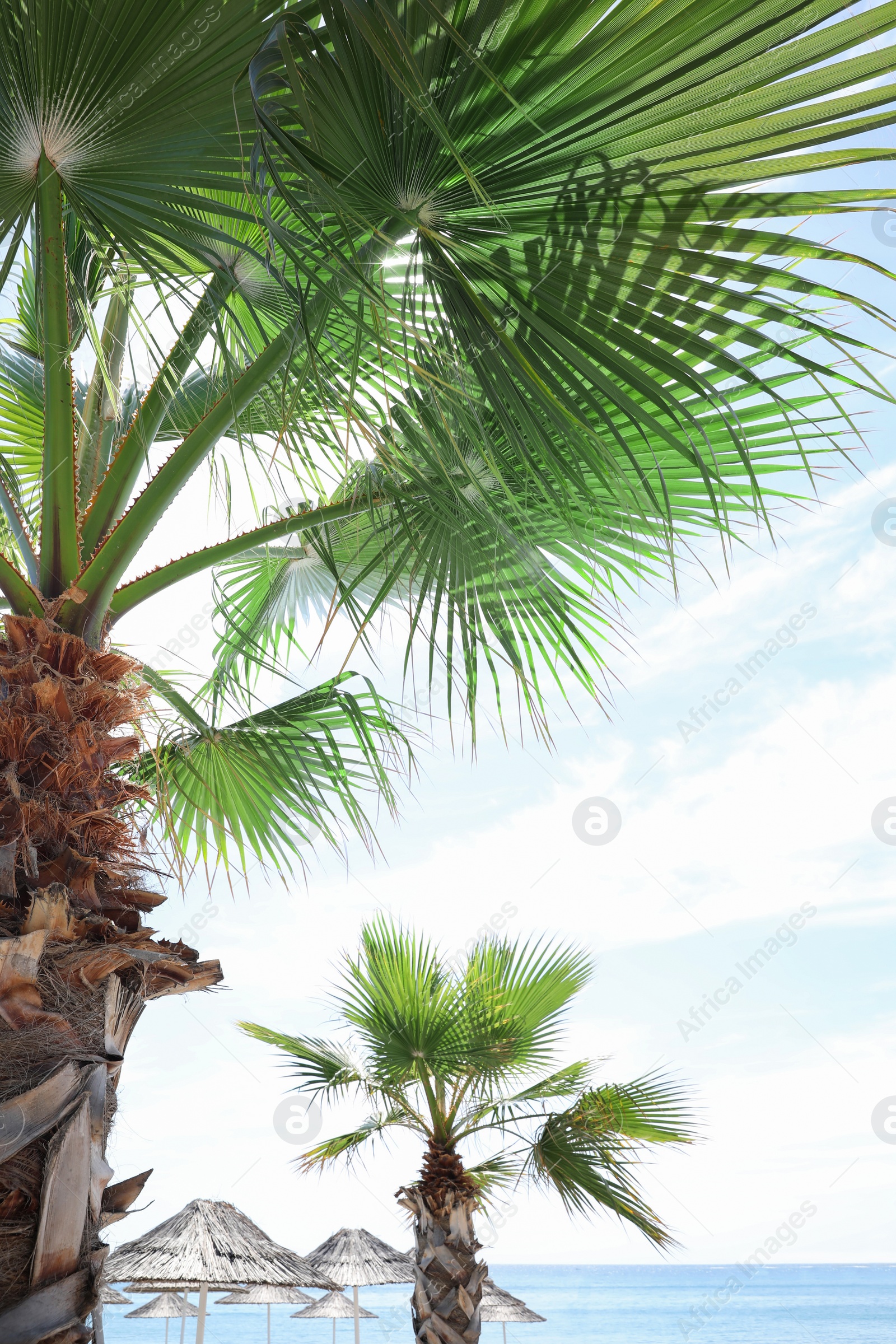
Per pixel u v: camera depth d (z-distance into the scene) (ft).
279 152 6.03
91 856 6.91
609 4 5.23
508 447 8.66
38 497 12.73
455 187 6.37
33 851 6.53
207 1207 34.24
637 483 9.48
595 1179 21.25
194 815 12.19
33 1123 5.59
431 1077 24.56
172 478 8.15
